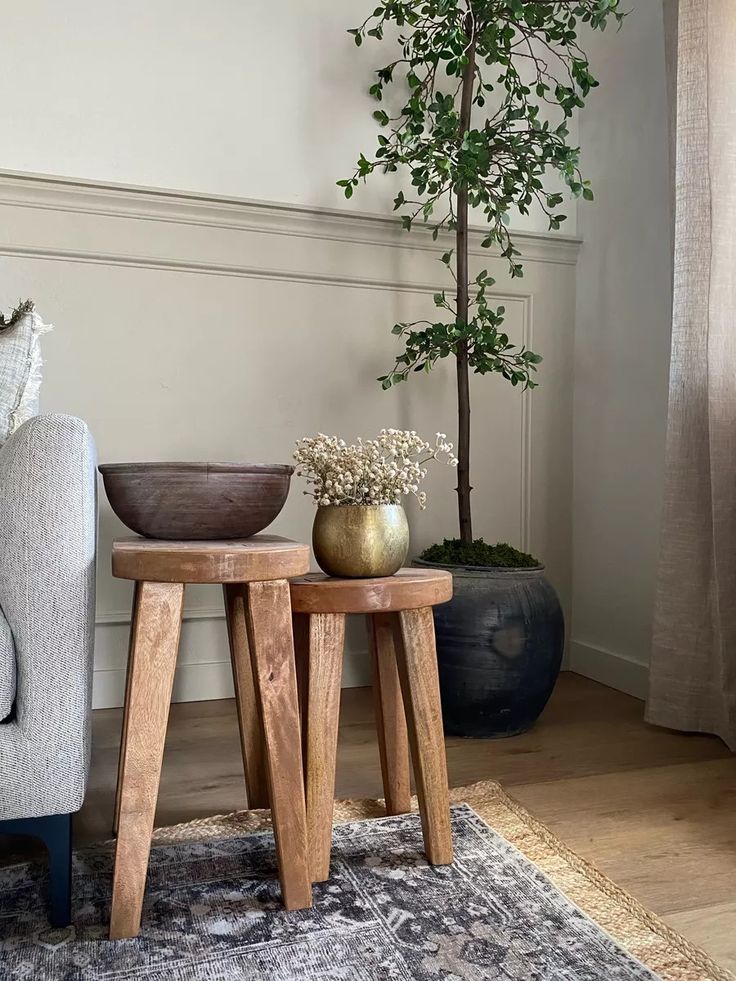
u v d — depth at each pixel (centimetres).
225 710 232
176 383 238
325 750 133
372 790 174
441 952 113
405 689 138
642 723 221
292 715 124
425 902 126
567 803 167
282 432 248
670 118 219
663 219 239
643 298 247
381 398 258
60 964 110
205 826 153
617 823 158
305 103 249
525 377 231
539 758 194
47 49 225
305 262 248
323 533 141
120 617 233
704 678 206
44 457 118
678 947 115
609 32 261
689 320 202
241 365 243
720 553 196
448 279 263
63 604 117
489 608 203
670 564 208
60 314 226
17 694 118
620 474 257
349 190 230
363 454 144
